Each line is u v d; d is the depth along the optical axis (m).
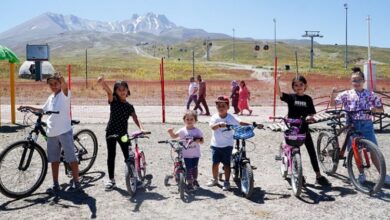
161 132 13.84
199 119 18.09
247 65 127.81
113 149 7.54
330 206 6.58
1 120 16.77
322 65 135.38
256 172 8.69
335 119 8.26
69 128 7.45
